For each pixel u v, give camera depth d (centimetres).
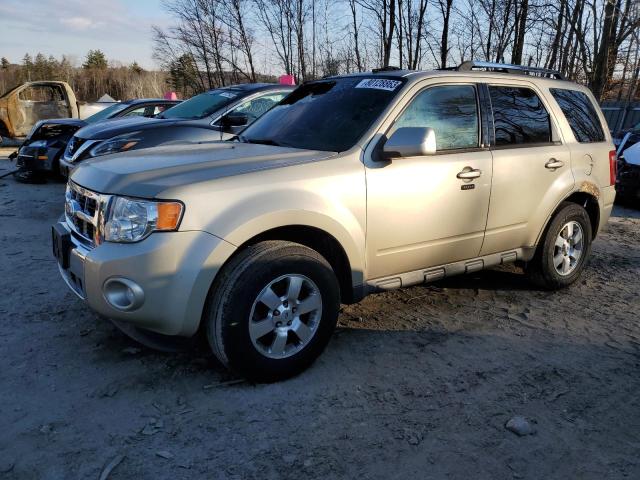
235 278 290
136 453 253
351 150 343
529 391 314
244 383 313
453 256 399
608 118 1512
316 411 289
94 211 300
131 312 282
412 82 378
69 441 259
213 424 275
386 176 346
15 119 1514
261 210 296
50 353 342
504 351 364
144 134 692
